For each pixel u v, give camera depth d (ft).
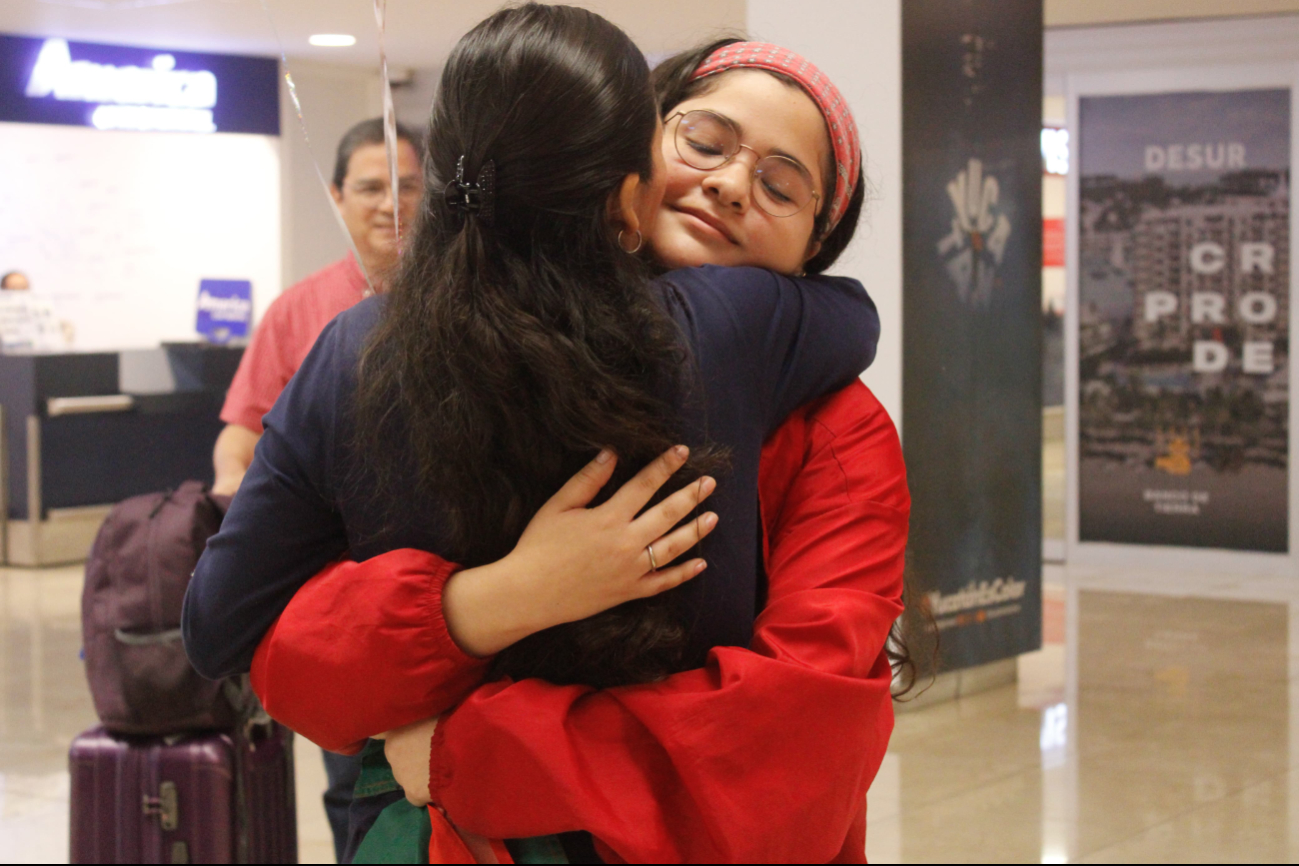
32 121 16.78
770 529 3.80
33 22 12.26
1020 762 14.24
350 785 7.47
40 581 25.61
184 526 8.69
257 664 3.54
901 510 3.76
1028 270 17.46
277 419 3.53
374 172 8.27
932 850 11.50
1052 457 43.83
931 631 4.44
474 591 3.29
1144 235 25.96
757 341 3.53
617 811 3.20
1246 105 24.93
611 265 3.29
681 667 3.48
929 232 15.72
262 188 32.68
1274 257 25.08
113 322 33.83
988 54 16.44
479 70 3.29
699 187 3.89
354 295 9.25
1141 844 11.62
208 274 33.83
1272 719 15.90
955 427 16.43
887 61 14.99
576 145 3.23
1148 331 26.16
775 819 3.22
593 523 3.26
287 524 3.50
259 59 21.79
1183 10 23.30
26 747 14.56
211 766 8.57
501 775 3.24
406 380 3.25
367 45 4.84
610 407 3.18
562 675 3.42
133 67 18.54
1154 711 16.33
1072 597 23.67
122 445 28.48
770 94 3.92
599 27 3.39
